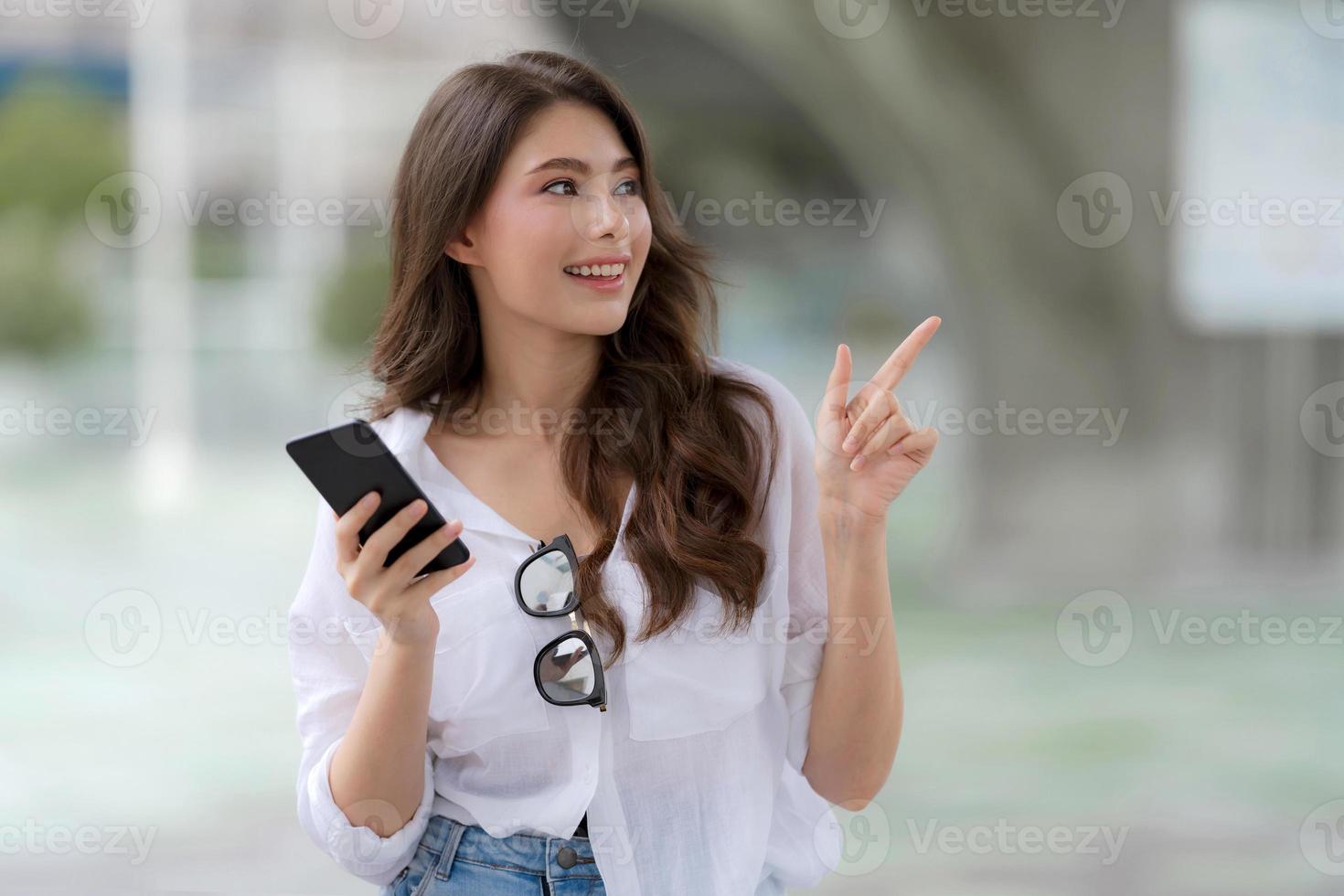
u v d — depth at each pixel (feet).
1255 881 18.85
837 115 47.39
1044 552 44.86
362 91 106.63
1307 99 45.27
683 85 74.84
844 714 8.26
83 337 103.30
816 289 117.91
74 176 108.17
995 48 41.83
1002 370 45.75
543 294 7.87
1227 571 44.37
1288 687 31.91
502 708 7.86
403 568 6.91
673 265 8.61
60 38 113.60
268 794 23.99
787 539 8.23
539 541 8.04
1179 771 25.05
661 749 7.88
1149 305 44.47
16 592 42.39
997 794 23.70
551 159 7.84
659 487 7.88
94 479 70.23
